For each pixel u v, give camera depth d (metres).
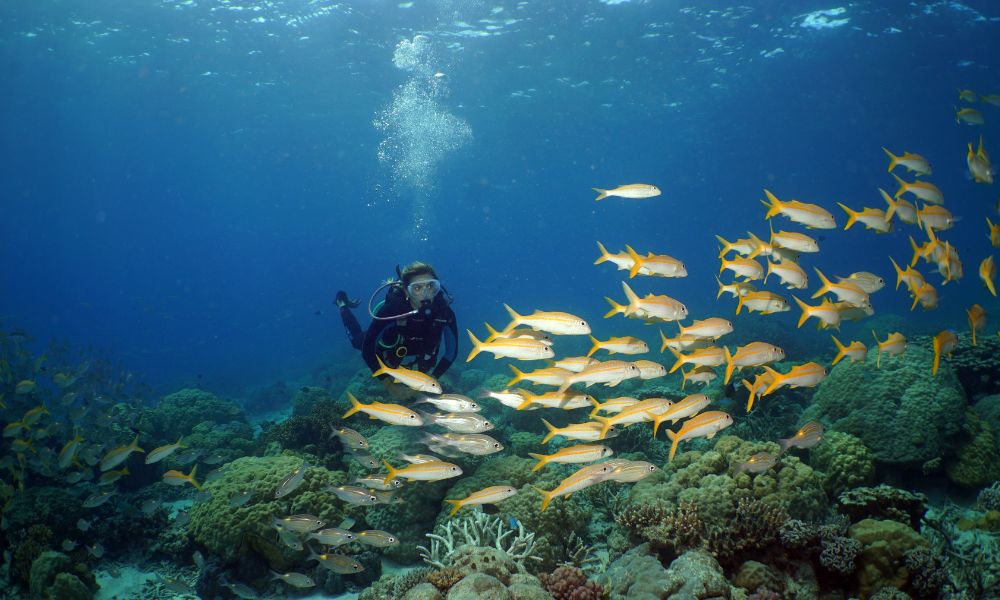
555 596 4.08
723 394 8.98
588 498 6.96
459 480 6.82
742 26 23.67
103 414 9.25
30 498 7.73
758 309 6.07
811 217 5.95
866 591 4.45
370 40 24.50
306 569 6.04
